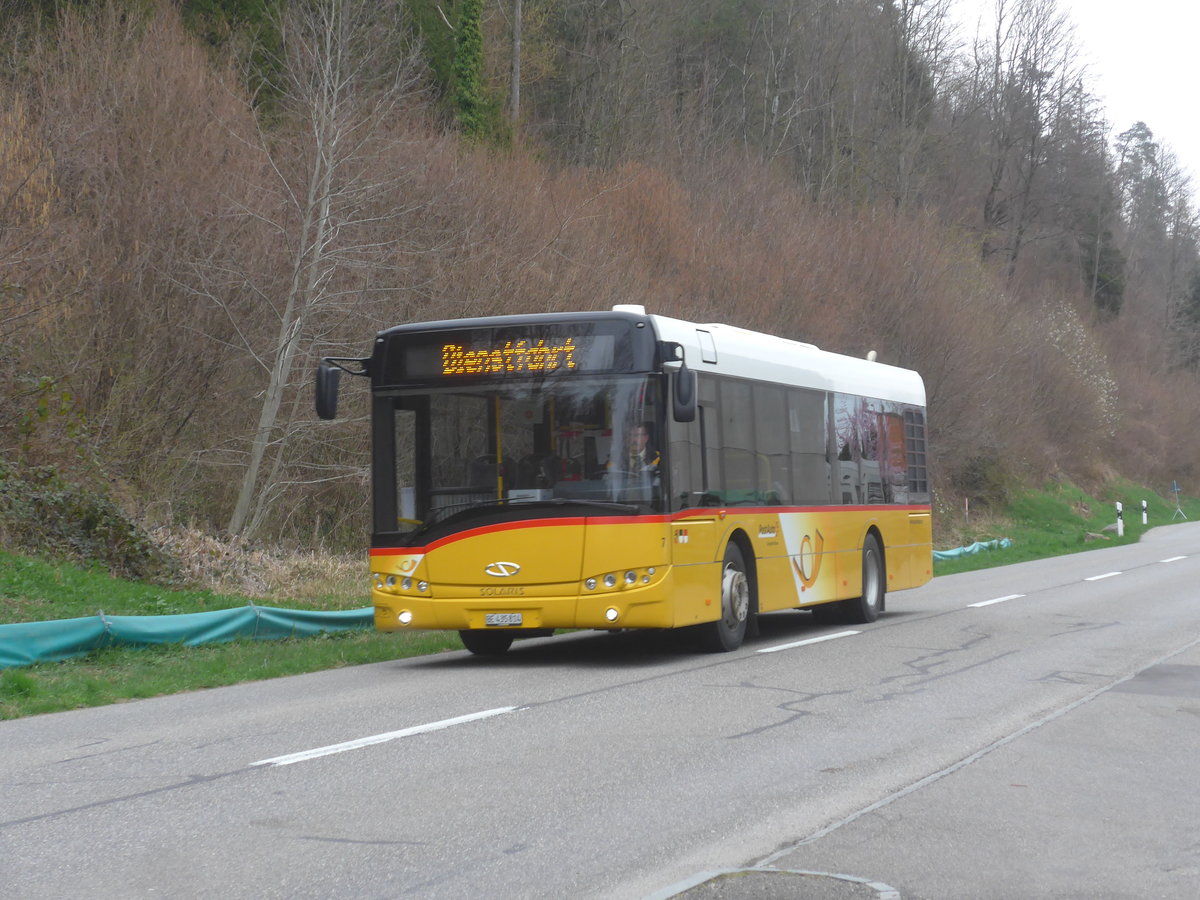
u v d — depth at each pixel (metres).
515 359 13.33
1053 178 69.31
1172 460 80.19
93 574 17.11
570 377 13.22
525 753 8.71
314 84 22.55
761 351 15.78
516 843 6.48
